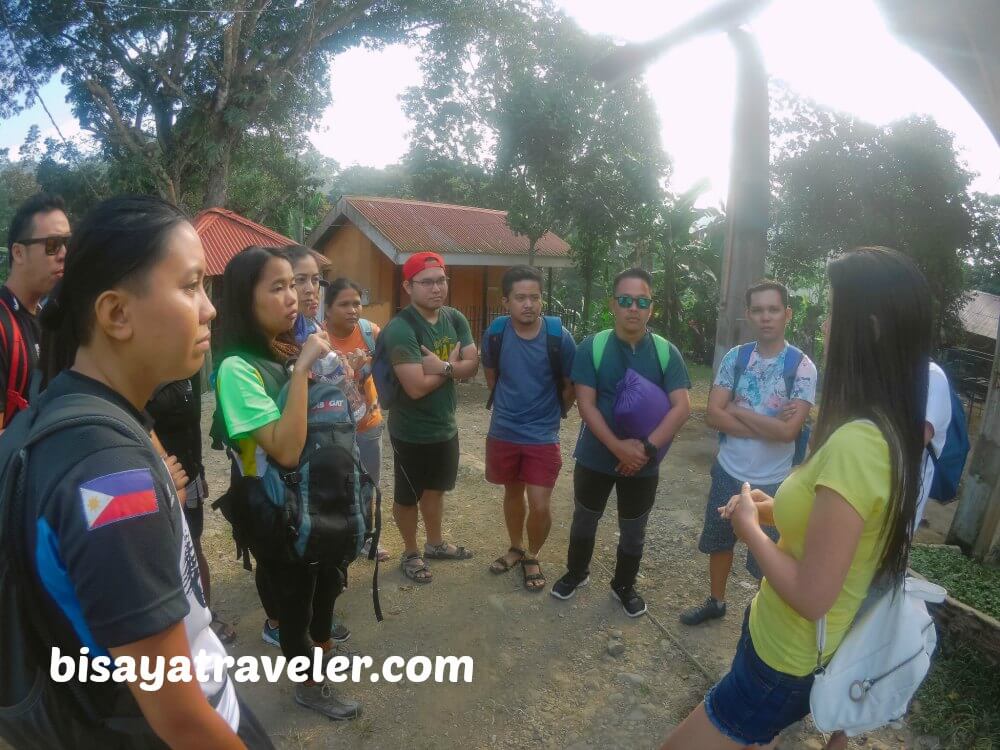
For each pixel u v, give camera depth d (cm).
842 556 146
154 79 1920
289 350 242
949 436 276
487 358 370
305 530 215
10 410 224
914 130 1077
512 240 1570
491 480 380
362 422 378
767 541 163
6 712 96
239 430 204
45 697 96
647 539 448
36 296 232
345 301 381
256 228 1373
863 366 151
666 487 556
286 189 2277
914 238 1098
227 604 354
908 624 163
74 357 107
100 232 97
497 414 371
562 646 327
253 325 226
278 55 1927
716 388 324
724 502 321
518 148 1335
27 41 1795
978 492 407
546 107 1284
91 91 1766
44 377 109
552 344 357
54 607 94
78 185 1939
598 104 1337
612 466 336
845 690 161
